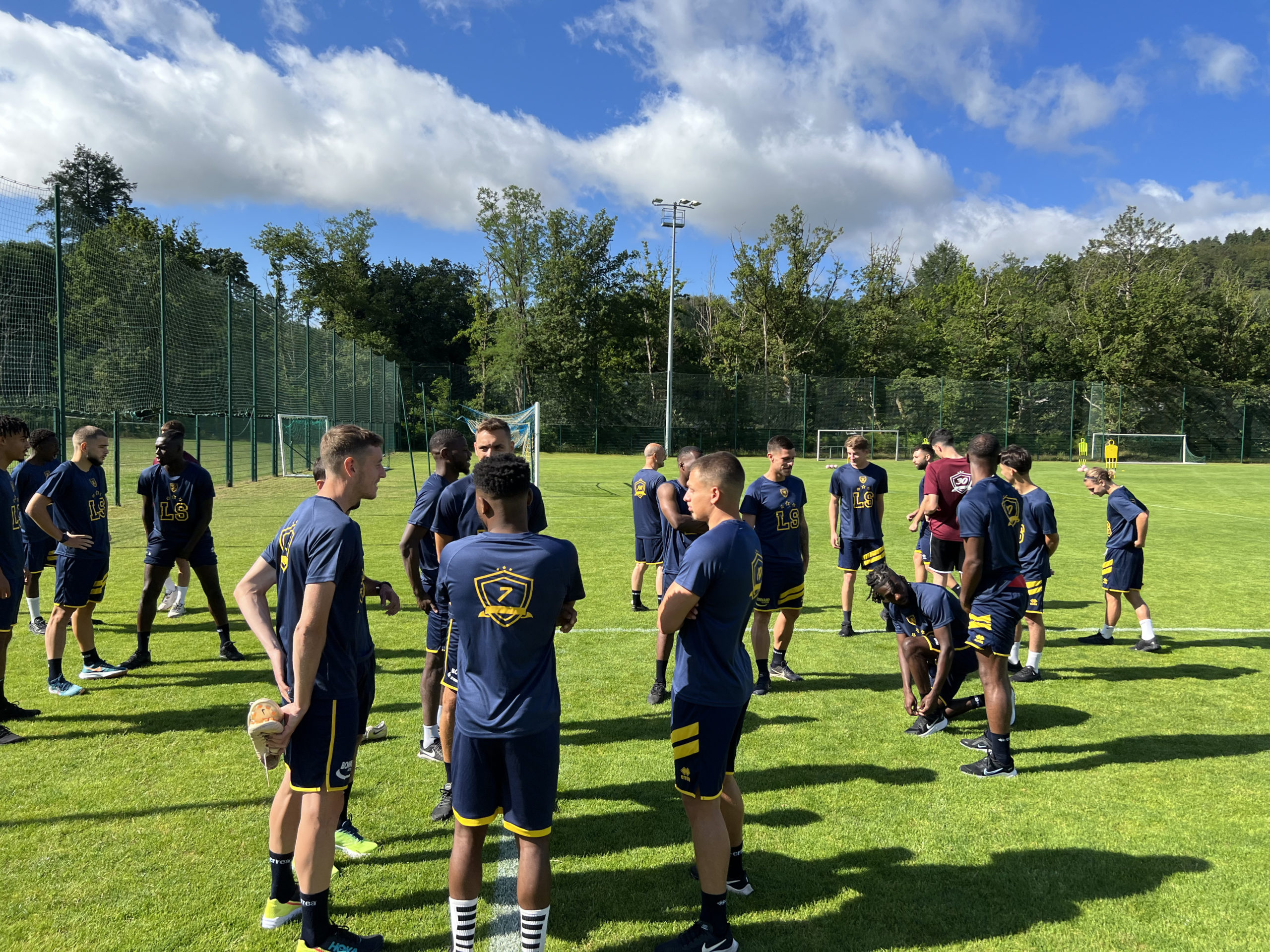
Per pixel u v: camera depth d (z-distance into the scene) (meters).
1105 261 49.44
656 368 47.34
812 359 43.69
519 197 41.50
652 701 5.12
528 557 2.40
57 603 5.02
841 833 3.50
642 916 2.88
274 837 2.73
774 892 3.04
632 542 11.78
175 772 3.97
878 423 38.50
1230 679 5.83
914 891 3.05
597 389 38.69
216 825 3.46
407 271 56.44
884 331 43.81
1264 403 38.81
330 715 2.58
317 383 23.38
